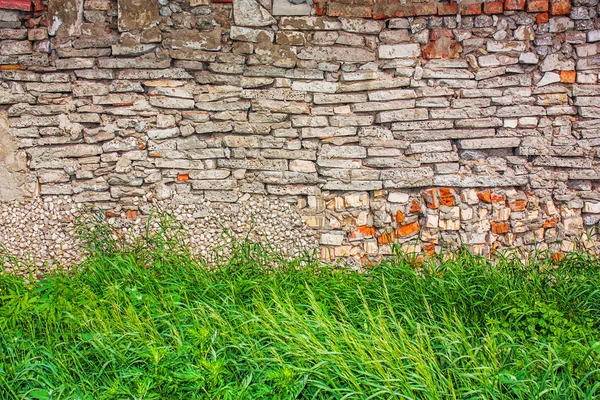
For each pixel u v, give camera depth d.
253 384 3.19
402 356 3.21
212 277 4.29
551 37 4.58
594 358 3.32
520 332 3.66
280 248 4.77
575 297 4.07
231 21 4.48
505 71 4.61
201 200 4.72
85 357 3.36
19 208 4.59
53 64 4.47
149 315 3.65
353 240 4.79
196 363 3.31
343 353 3.25
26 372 3.22
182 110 4.60
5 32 4.39
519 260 4.47
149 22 4.43
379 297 4.07
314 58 4.55
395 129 4.67
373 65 4.59
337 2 4.48
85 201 4.66
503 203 4.77
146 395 3.08
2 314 3.78
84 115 4.55
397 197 4.76
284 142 4.67
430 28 4.55
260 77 4.57
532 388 3.10
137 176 4.65
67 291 3.98
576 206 4.79
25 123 4.51
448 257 4.76
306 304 3.96
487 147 4.70
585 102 4.65
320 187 4.74
